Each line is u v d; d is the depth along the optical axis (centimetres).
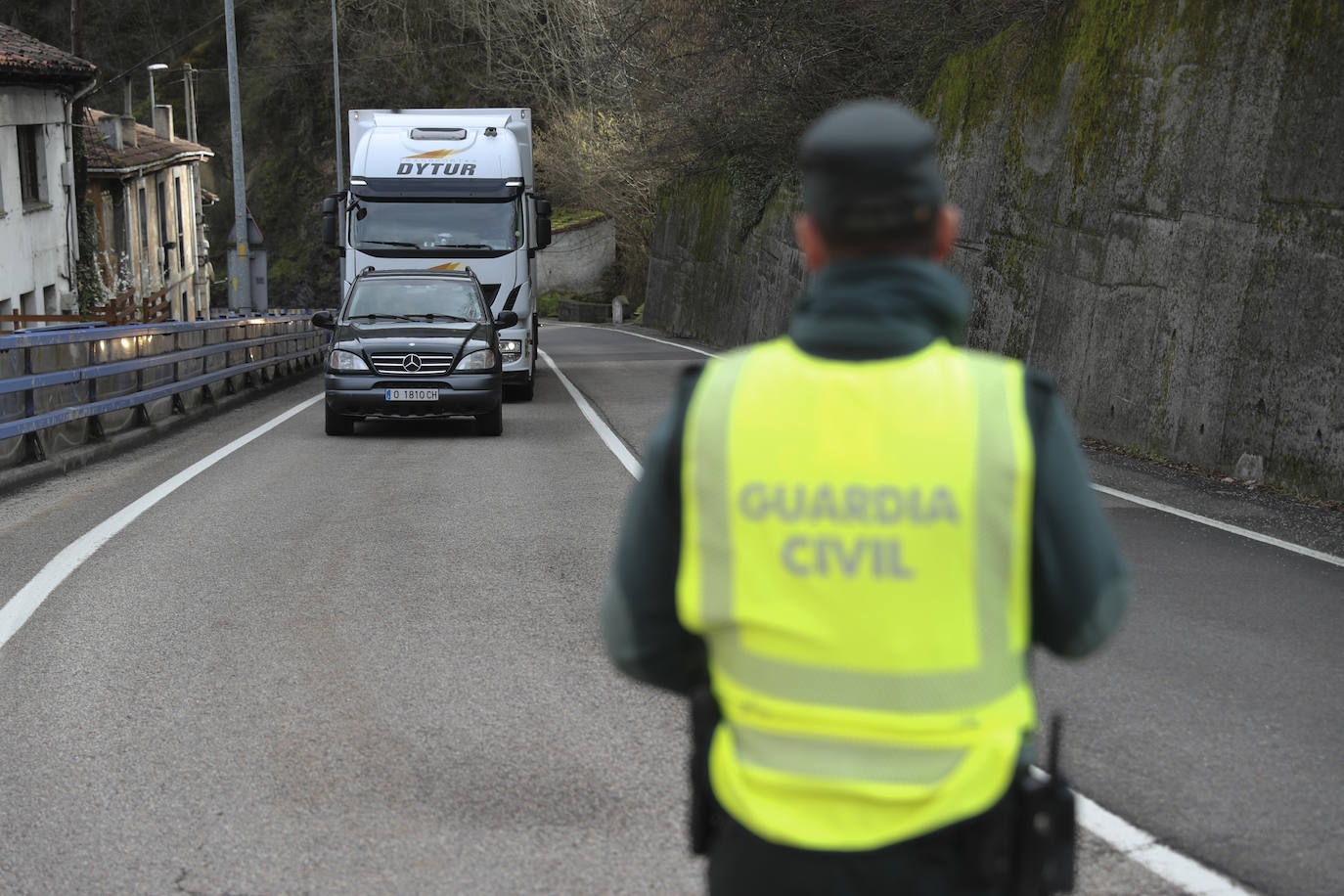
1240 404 1214
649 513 203
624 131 5928
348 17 7900
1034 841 192
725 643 196
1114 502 1079
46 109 2898
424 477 1227
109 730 526
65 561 837
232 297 2997
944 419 189
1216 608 719
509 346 2020
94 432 1398
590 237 7200
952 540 186
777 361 198
